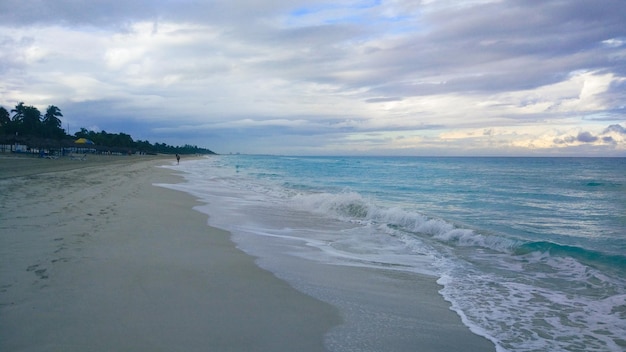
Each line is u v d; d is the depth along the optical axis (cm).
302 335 448
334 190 2455
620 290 664
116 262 675
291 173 4584
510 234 1133
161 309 489
